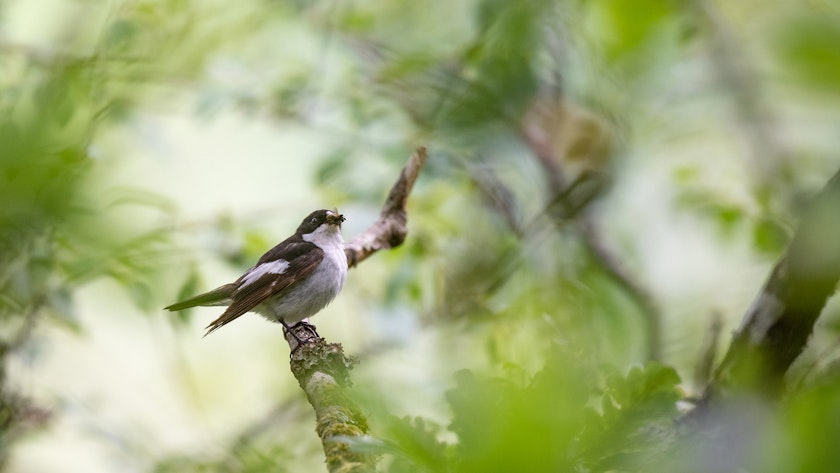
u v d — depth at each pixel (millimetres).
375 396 2629
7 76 10742
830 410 1769
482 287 12000
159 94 12734
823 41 1854
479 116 12141
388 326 10602
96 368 12781
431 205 12312
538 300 10891
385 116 12555
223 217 10898
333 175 11812
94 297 11727
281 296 10055
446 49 13133
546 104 13211
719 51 9281
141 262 9648
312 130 12734
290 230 11953
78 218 6852
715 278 10445
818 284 4551
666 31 6613
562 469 2039
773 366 4754
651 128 12312
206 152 15469
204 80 12586
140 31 11961
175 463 9680
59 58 10719
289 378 12703
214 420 12461
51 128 6422
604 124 13156
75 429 10070
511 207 12922
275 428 11102
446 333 11445
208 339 13414
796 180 10406
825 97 1876
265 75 12977
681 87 11047
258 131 15555
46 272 9062
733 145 11734
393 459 2543
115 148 11680
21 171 5574
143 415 12648
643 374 2691
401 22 13711
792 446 1766
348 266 9516
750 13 4938
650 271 11516
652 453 2543
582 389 2172
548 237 12453
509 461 1999
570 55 12125
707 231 11086
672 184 11617
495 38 11594
